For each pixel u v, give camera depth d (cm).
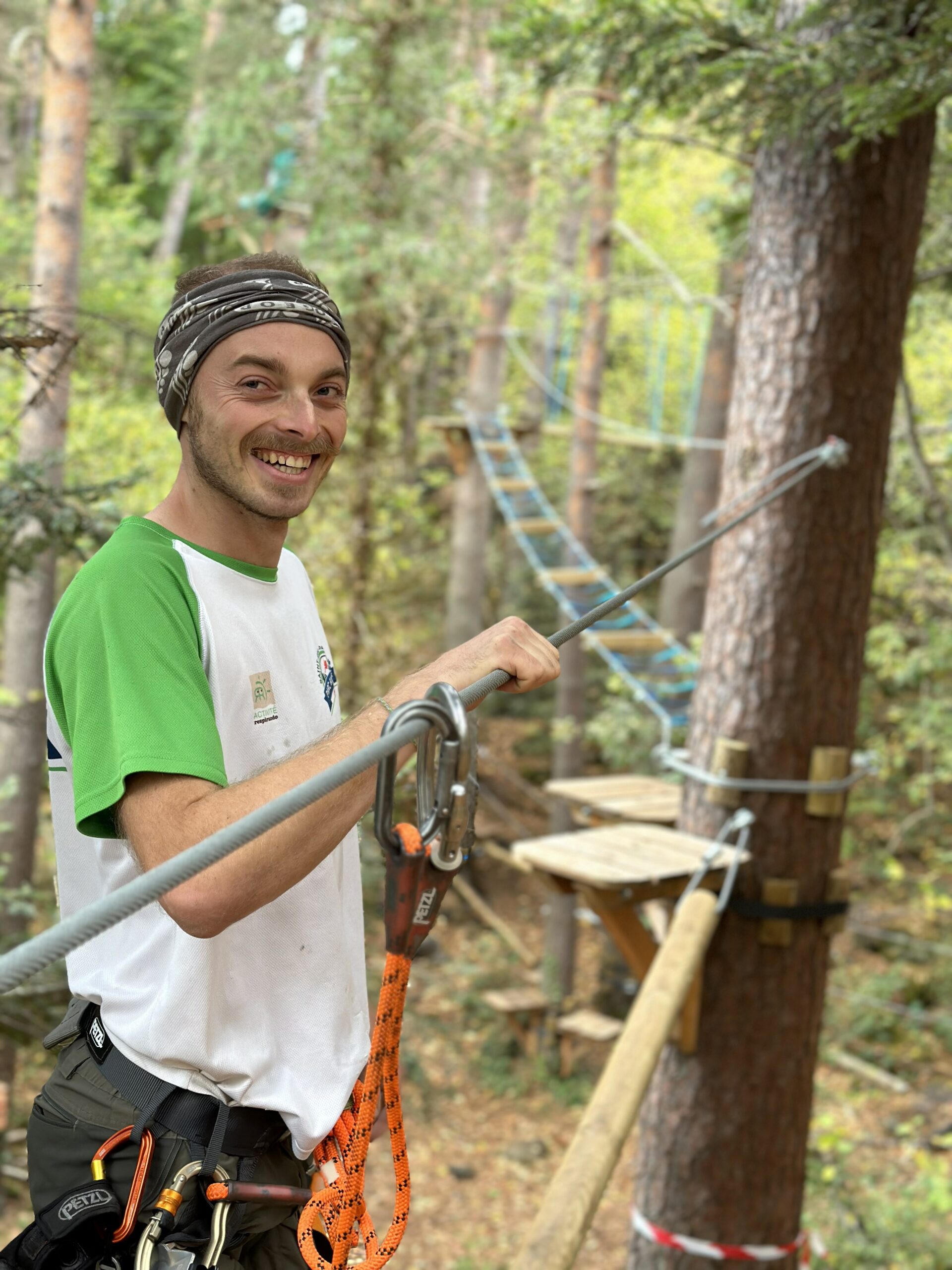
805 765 434
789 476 423
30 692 823
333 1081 129
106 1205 116
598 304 1259
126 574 118
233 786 108
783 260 425
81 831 112
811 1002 448
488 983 1345
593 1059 1229
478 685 112
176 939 122
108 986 125
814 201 417
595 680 1833
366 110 1185
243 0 1409
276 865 105
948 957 1355
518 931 1477
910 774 1628
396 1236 111
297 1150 127
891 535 1078
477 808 100
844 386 421
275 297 122
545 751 1888
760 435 430
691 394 1348
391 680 1182
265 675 127
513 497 1280
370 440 1178
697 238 1647
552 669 123
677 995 334
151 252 2459
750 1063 442
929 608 1192
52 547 409
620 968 1284
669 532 1905
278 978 128
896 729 1417
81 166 848
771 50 385
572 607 1107
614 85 468
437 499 2041
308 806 96
